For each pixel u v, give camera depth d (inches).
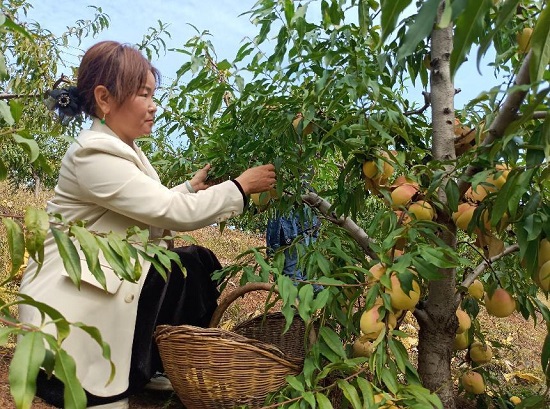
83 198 81.3
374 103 70.7
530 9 80.2
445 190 66.4
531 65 34.0
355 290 72.9
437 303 77.2
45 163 43.6
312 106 72.4
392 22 29.5
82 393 30.1
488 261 73.8
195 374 72.5
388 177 80.1
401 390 59.9
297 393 65.2
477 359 88.0
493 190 69.6
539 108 56.1
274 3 78.8
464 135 78.0
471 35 30.4
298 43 77.4
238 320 139.6
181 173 101.7
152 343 85.6
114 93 82.7
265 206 91.8
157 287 85.5
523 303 79.1
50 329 74.5
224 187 79.7
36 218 39.8
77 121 88.7
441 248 61.6
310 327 71.4
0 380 86.2
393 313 66.6
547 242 63.7
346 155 79.5
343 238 81.4
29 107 165.6
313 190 94.9
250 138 83.3
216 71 94.1
